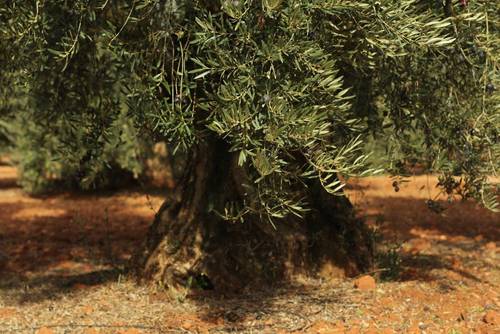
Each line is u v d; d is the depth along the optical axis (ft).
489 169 21.06
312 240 29.53
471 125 21.27
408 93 23.18
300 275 29.12
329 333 22.63
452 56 21.20
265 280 28.37
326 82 16.67
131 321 24.61
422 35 17.24
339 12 16.47
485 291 27.99
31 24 19.01
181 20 18.35
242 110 16.42
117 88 31.89
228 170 28.09
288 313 24.97
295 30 16.17
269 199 18.57
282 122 16.03
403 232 44.16
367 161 18.07
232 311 25.29
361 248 30.60
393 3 17.37
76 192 70.85
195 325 23.86
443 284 28.99
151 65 19.45
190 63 20.63
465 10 19.45
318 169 17.15
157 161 70.38
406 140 24.62
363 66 19.88
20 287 30.78
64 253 38.99
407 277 30.55
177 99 17.70
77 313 25.90
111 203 63.62
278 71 16.78
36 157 68.03
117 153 61.41
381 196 64.90
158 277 28.25
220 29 16.99
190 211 28.60
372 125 24.73
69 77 26.35
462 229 45.52
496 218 49.93
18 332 23.57
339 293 27.45
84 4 19.26
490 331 22.45
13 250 40.34
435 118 22.94
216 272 27.86
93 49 24.85
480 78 20.27
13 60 22.12
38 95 27.14
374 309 25.36
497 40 19.52
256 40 16.75
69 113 28.14
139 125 22.90
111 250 40.16
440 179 23.90
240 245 28.25
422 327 23.43
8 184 82.02
